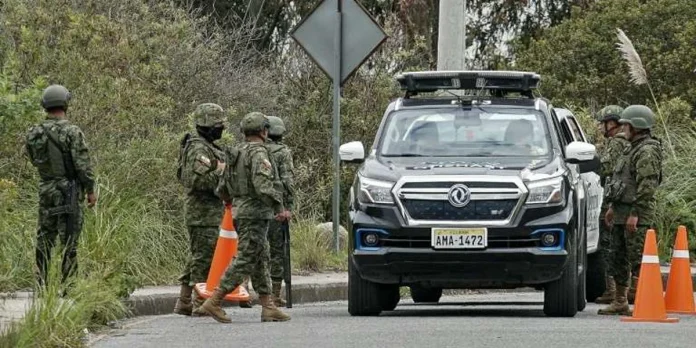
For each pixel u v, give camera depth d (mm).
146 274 36469
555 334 25375
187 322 29500
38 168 29906
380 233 29672
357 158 31625
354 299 30594
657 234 49156
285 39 73688
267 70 52688
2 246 33906
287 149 33750
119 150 39906
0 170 37594
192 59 48438
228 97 49594
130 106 40906
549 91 66562
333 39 40656
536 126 32281
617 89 66125
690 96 64062
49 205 29844
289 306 33812
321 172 50438
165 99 43625
